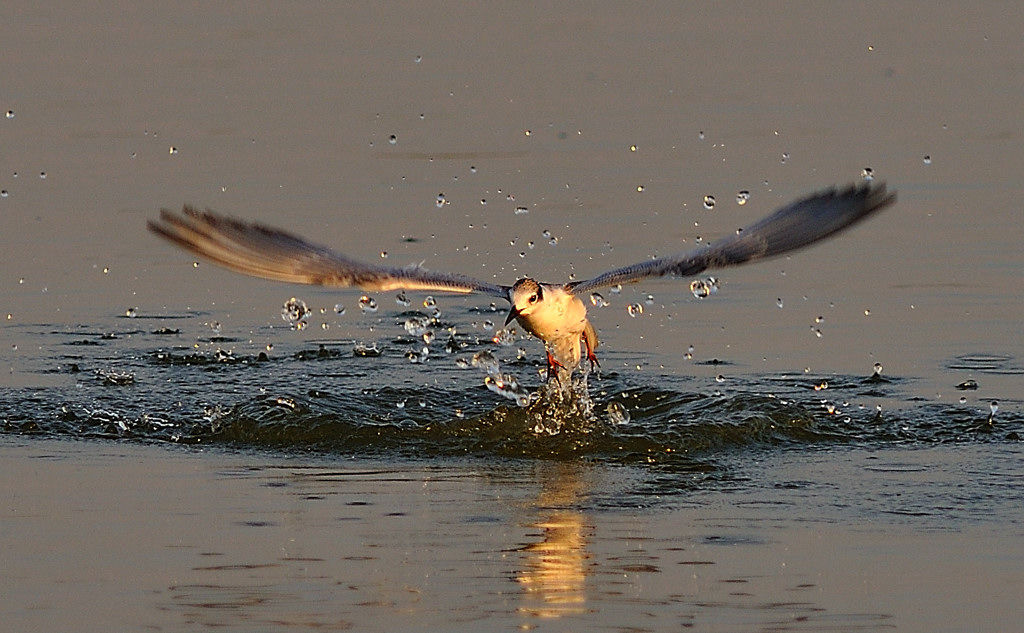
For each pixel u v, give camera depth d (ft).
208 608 29.58
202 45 98.58
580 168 72.69
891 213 65.67
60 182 71.26
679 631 28.40
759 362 50.14
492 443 42.63
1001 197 67.10
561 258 60.34
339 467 40.55
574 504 36.70
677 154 74.49
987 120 79.15
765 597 30.01
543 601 29.94
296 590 30.55
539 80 89.76
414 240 62.54
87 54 95.76
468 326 56.54
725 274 59.98
